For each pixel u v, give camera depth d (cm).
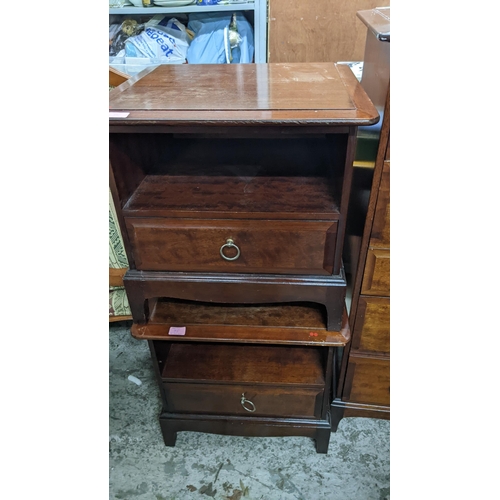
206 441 123
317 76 94
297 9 147
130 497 109
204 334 99
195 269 90
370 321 105
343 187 77
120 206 84
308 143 111
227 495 109
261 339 97
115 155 79
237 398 111
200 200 86
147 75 100
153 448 121
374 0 144
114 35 158
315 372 109
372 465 115
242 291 92
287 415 114
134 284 93
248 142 113
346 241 122
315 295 91
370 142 92
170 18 161
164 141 108
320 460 117
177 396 113
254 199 86
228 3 147
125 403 134
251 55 161
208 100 77
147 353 153
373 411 121
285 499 107
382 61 88
